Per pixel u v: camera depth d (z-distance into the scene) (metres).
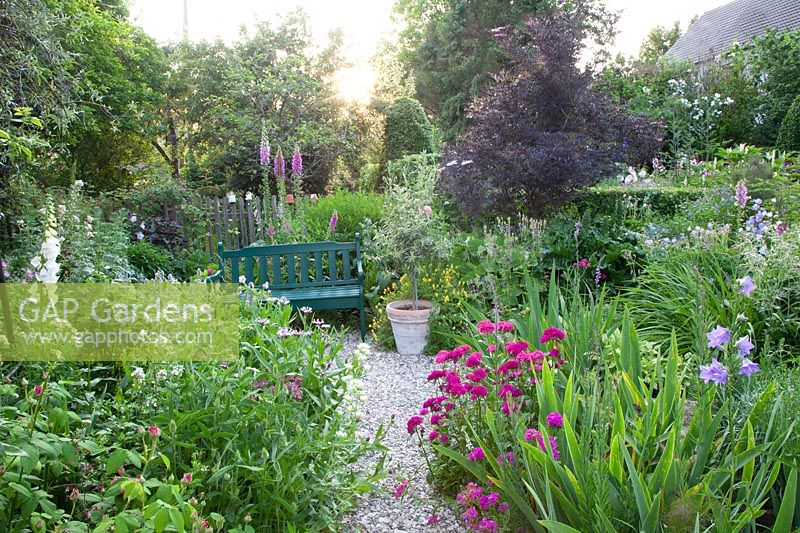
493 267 5.15
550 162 6.50
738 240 4.96
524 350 2.73
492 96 7.22
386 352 5.14
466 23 20.80
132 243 7.52
